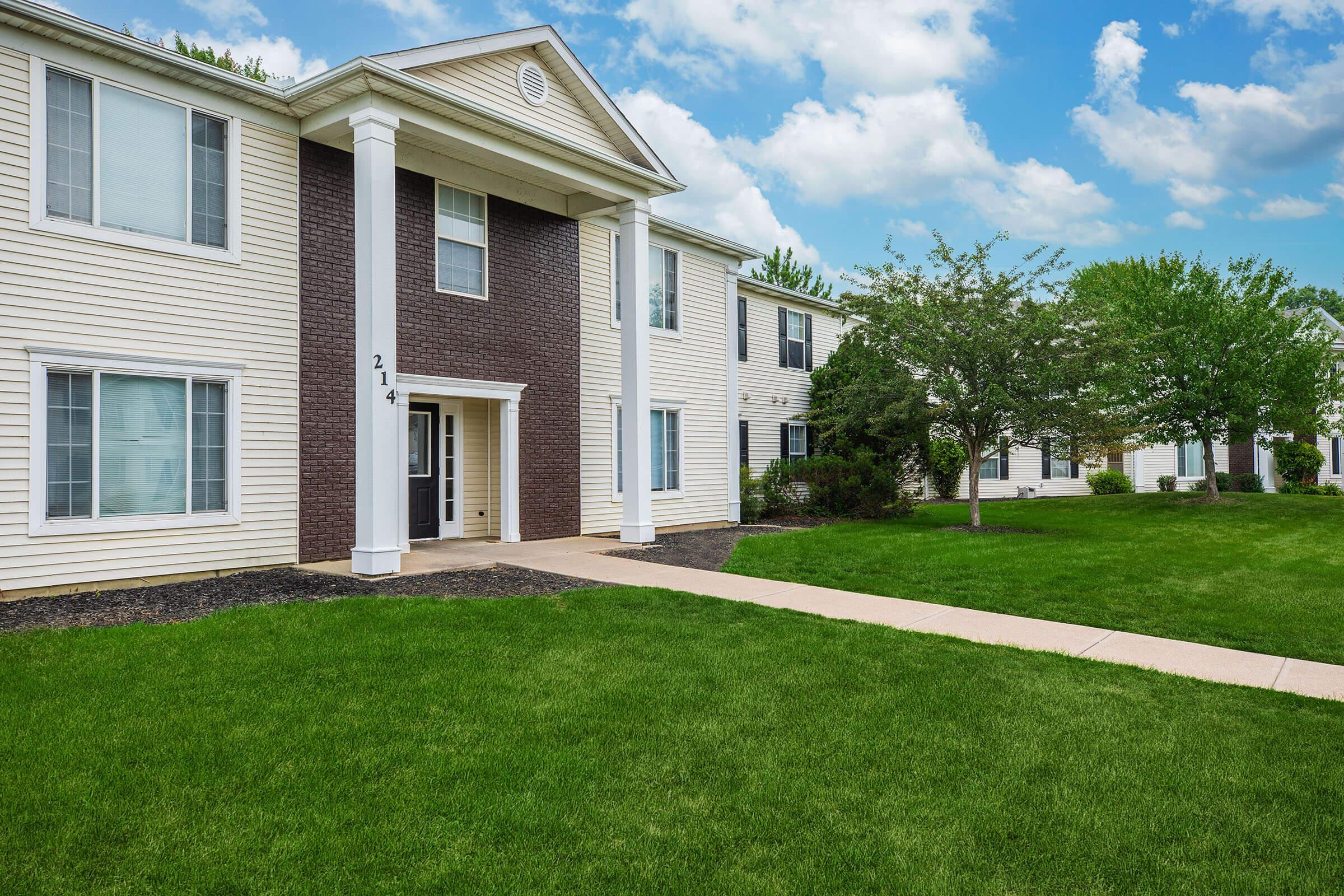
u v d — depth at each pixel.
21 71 7.81
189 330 8.91
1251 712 4.91
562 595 8.00
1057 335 14.08
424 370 11.16
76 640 5.97
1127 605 8.21
